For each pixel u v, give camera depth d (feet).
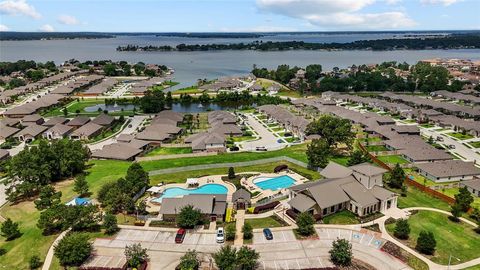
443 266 216.95
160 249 238.89
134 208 289.33
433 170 357.82
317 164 367.45
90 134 516.73
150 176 364.58
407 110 630.74
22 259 233.35
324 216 277.44
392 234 252.21
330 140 433.07
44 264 225.76
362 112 649.20
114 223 257.96
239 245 240.73
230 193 323.57
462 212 281.95
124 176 359.66
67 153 362.53
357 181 299.38
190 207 264.72
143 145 461.37
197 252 234.38
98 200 308.40
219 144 447.42
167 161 409.28
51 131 517.55
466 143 478.59
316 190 280.92
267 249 236.43
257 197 314.14
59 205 268.21
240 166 390.42
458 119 554.46
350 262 221.46
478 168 365.40
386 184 335.88
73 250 220.23
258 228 262.06
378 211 284.00
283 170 374.02
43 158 345.10
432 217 274.98
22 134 508.12
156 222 272.10
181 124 583.99
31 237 255.09
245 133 533.14
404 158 413.80
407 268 216.54
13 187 323.78
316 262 222.89
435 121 574.15
